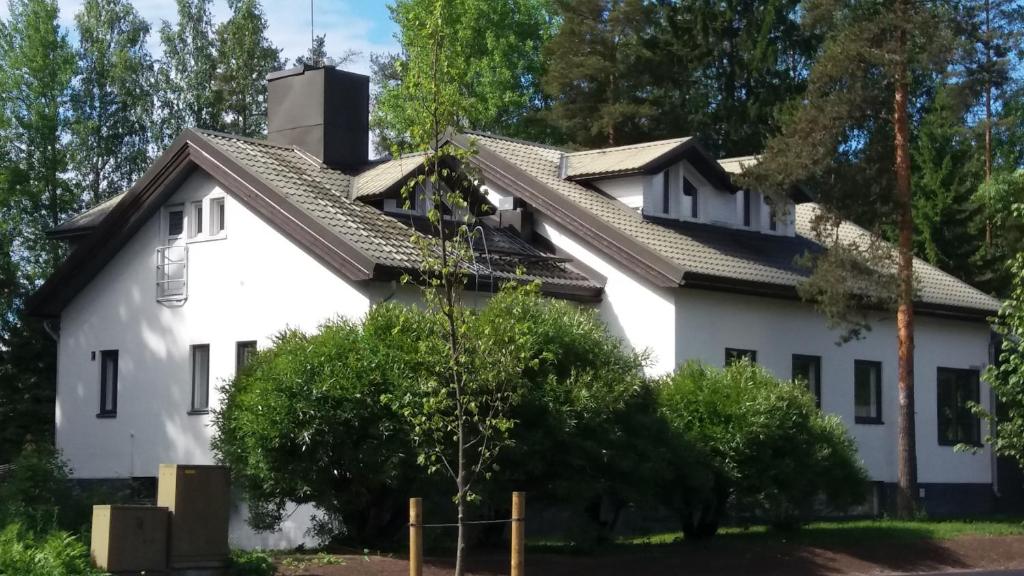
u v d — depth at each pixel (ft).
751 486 73.72
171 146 92.07
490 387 50.29
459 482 46.65
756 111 153.58
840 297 89.45
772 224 106.83
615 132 161.27
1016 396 79.51
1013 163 158.10
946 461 110.22
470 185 47.55
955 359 112.27
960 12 90.33
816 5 92.48
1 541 50.44
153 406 93.15
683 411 73.56
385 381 61.77
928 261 142.31
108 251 96.68
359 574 58.29
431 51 46.65
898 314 94.38
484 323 49.62
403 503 65.92
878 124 92.89
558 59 163.32
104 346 97.30
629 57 161.68
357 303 80.84
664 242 92.73
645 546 72.64
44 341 122.83
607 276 92.07
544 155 104.58
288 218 84.48
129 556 50.62
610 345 69.00
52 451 76.54
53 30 151.53
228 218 89.61
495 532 70.74
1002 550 80.59
